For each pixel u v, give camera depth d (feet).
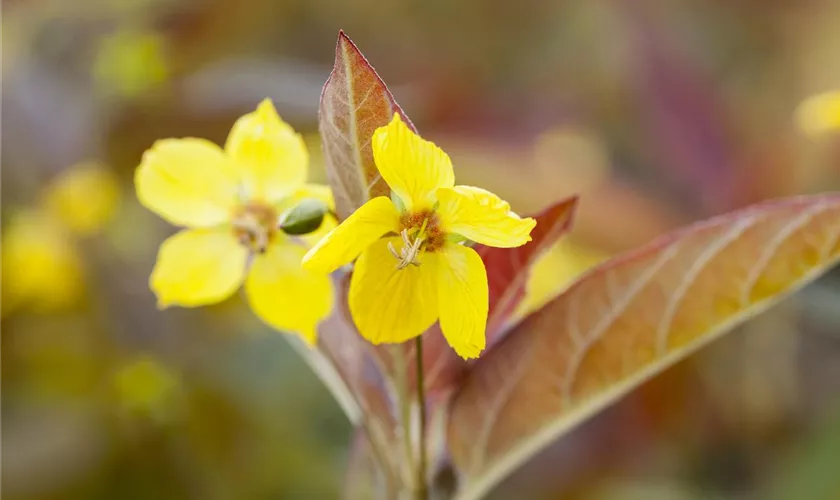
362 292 0.72
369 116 0.71
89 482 1.12
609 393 0.77
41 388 1.19
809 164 1.21
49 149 1.23
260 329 1.26
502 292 0.76
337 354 0.77
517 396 0.77
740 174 1.21
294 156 0.78
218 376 1.20
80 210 1.16
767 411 1.11
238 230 0.78
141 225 1.23
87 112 1.22
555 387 0.76
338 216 0.73
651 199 1.23
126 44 1.18
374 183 0.72
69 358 1.19
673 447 1.12
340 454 1.16
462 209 0.72
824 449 1.04
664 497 1.07
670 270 0.75
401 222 0.72
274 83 1.09
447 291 0.72
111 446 1.14
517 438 0.77
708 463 1.11
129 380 1.13
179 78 1.25
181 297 0.78
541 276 1.04
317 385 1.23
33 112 1.23
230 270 0.78
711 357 1.12
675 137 1.26
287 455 1.15
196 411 1.16
